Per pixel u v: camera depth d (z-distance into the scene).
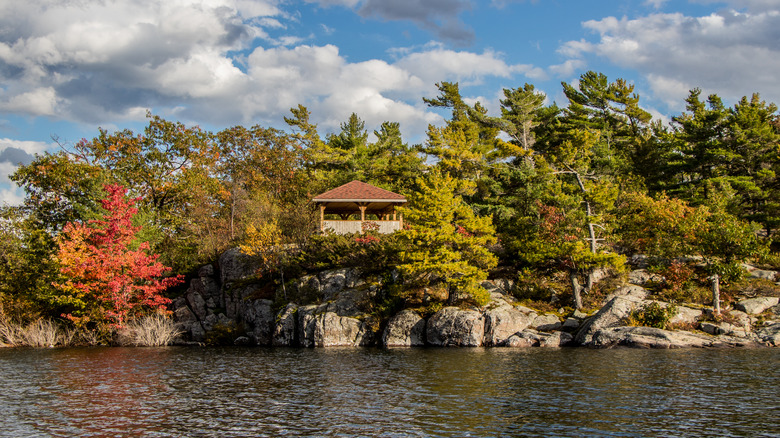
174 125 67.88
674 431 15.55
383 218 62.50
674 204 42.47
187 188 66.62
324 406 19.31
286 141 75.44
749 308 35.84
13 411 19.38
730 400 18.92
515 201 52.62
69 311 49.09
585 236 41.34
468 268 38.72
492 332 36.25
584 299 39.69
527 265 45.00
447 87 74.06
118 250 46.72
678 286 37.75
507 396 20.22
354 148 77.31
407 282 40.53
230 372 27.53
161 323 45.72
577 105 73.62
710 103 63.41
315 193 69.19
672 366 25.69
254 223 57.75
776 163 52.06
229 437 15.84
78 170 63.41
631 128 78.19
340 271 44.53
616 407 18.28
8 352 39.56
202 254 56.81
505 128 64.19
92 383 25.00
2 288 50.97
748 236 35.66
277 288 46.50
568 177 51.09
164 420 17.84
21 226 59.22
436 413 17.97
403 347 37.03
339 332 39.34
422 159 71.56
